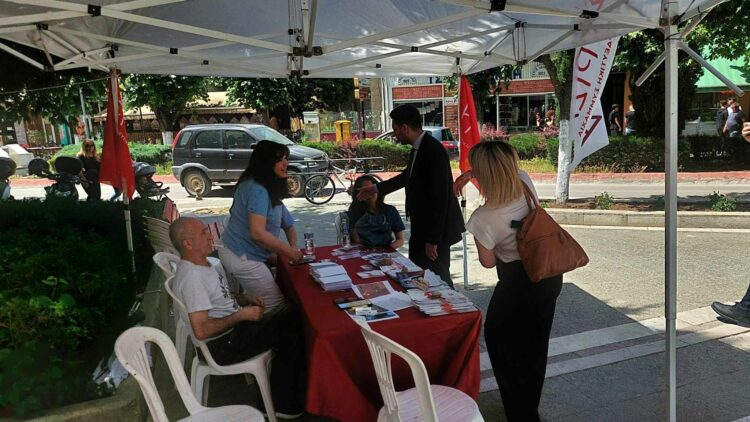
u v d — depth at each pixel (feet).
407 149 57.93
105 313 11.82
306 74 17.69
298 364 10.80
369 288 11.19
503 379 10.21
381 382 7.95
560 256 9.06
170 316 17.26
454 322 9.43
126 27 15.29
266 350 10.36
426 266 14.15
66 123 26.03
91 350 11.05
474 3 9.34
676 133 9.43
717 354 13.39
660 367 12.93
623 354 13.67
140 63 17.75
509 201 9.41
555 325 15.74
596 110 16.75
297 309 10.85
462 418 8.19
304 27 12.67
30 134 82.48
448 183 13.42
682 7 9.22
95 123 79.25
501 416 11.20
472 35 16.02
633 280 19.45
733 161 47.93
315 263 12.58
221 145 43.14
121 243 18.04
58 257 13.12
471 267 22.35
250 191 11.93
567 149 32.04
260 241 11.79
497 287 10.11
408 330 9.24
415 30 12.17
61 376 9.53
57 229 17.97
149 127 92.17
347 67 19.22
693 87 46.75
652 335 14.76
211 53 18.04
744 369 12.59
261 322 10.49
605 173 46.78
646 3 10.88
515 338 10.02
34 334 9.80
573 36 15.20
